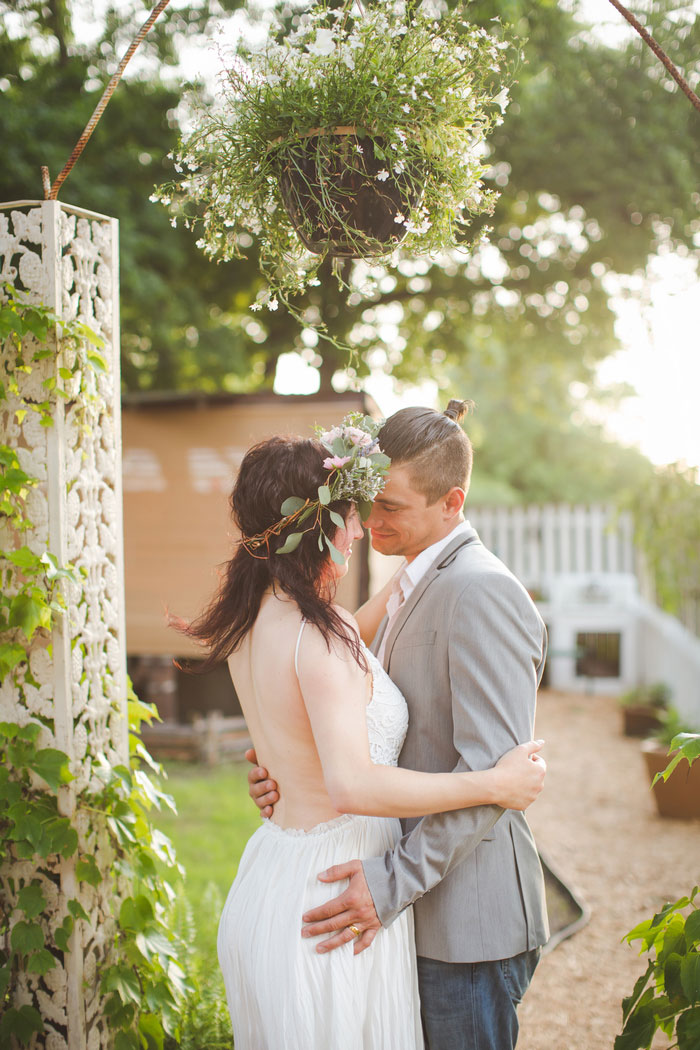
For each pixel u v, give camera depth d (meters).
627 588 9.92
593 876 4.25
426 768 1.75
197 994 2.55
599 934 3.57
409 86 1.67
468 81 1.73
